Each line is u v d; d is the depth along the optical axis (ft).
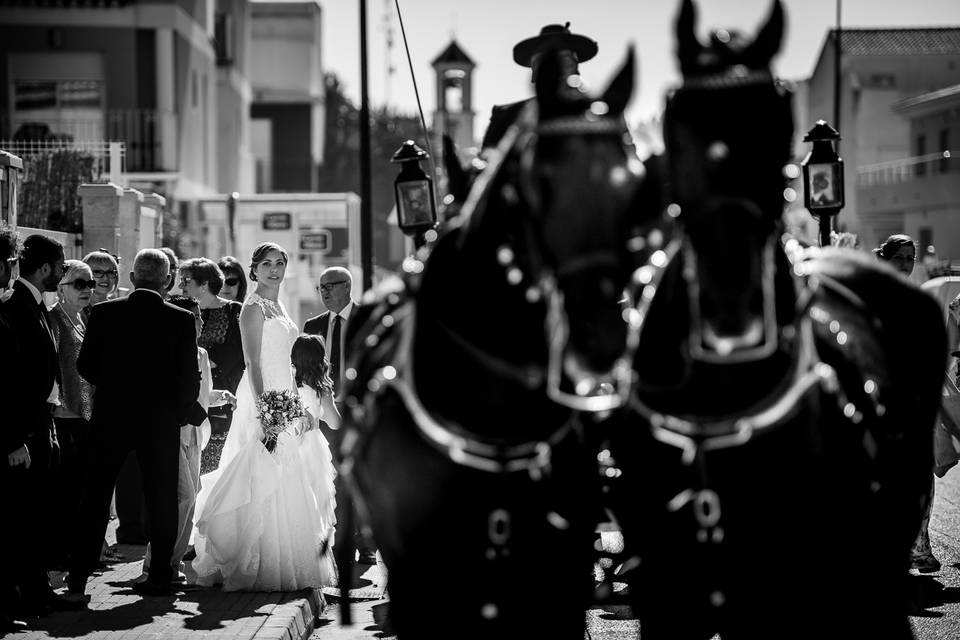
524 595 26.55
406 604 27.71
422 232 43.96
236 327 63.00
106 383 49.47
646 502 28.73
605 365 23.80
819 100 348.59
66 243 86.28
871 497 29.19
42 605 46.52
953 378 61.77
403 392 27.02
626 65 25.07
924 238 291.99
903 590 32.94
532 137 25.43
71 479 55.62
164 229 123.44
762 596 27.73
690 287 25.90
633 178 24.68
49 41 172.86
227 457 52.21
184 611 46.52
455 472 26.40
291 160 282.77
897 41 334.65
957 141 287.69
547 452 26.16
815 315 29.25
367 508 30.27
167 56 174.29
